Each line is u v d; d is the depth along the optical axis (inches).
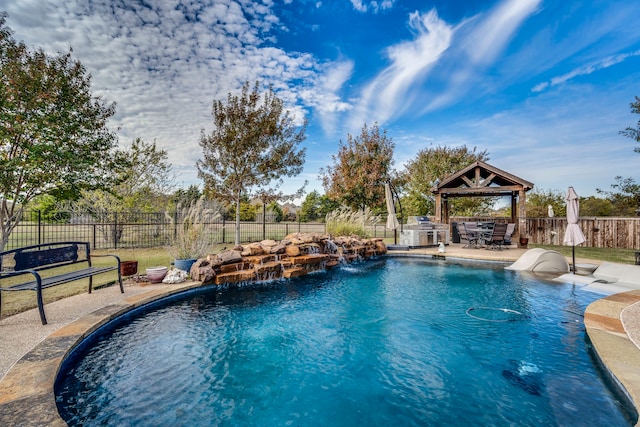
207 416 95.9
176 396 106.2
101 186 321.1
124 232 489.1
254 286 258.1
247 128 434.3
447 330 167.6
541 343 149.7
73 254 186.7
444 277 301.7
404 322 180.4
